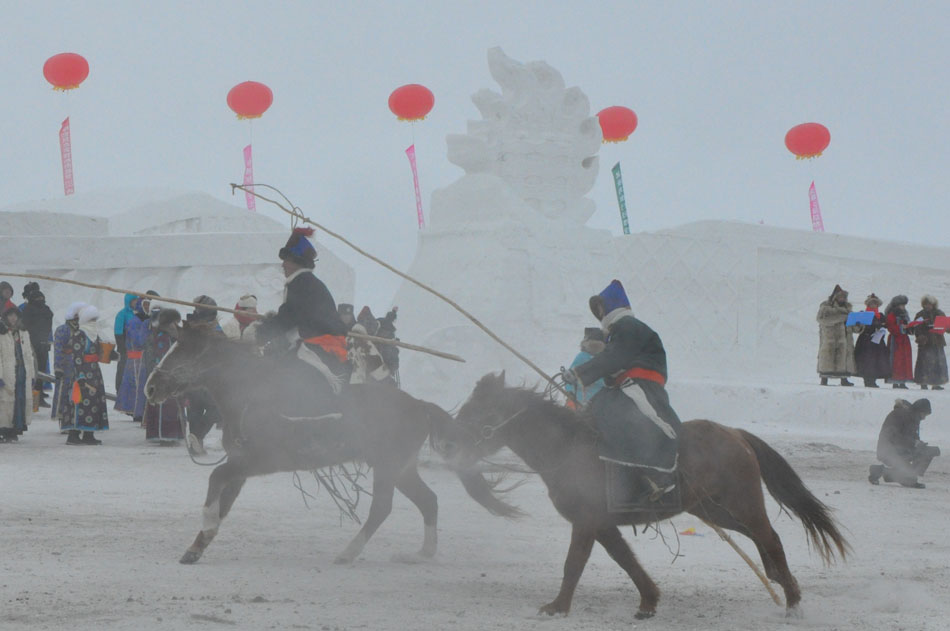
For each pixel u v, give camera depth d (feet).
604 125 285.84
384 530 96.58
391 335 176.76
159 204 276.21
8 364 158.71
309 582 72.33
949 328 230.68
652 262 254.88
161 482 121.19
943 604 71.87
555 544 92.12
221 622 59.57
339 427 79.41
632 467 66.33
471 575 77.87
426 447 118.01
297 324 81.25
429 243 246.68
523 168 244.42
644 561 86.63
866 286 272.72
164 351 173.47
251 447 78.64
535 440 68.18
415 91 265.95
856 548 94.94
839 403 212.23
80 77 295.89
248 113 294.05
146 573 73.00
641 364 69.36
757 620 66.54
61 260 229.45
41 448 153.48
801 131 294.66
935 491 136.87
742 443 69.36
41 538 85.15
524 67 248.32
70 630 56.75
